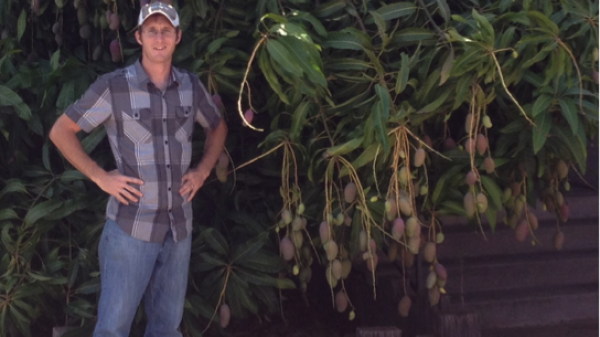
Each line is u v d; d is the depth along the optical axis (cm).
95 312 330
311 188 333
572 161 325
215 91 321
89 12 368
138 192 266
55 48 390
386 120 272
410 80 295
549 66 283
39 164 354
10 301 316
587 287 438
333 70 309
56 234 350
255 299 360
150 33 259
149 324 303
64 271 349
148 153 265
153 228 270
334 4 321
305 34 271
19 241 314
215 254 331
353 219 313
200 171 286
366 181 315
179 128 271
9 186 321
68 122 264
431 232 333
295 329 420
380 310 384
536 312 420
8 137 326
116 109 262
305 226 318
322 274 439
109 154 351
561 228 467
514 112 316
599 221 477
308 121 315
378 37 324
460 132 334
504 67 288
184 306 317
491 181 302
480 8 316
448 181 315
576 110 281
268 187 369
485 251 457
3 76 330
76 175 324
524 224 321
